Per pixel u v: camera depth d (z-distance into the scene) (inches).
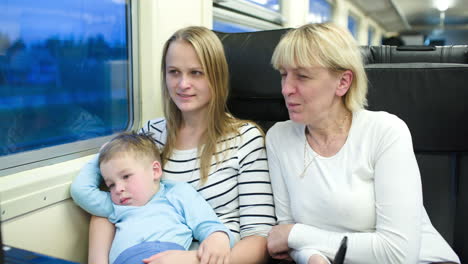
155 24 59.8
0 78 42.9
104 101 57.2
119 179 42.4
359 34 261.9
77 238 47.3
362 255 34.3
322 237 36.3
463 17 333.7
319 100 36.6
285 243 38.0
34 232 41.3
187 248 41.4
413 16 330.0
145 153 44.1
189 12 68.8
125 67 60.1
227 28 93.5
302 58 35.3
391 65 48.3
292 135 42.4
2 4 42.6
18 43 44.6
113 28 57.3
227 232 40.9
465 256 44.2
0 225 24.6
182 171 47.0
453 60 109.5
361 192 36.6
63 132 51.1
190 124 48.8
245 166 45.4
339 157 38.2
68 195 45.4
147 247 38.7
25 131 46.0
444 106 44.7
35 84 46.9
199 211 42.5
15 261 26.1
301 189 39.6
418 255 34.1
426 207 45.9
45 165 47.4
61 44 49.8
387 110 46.6
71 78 51.7
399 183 34.5
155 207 42.6
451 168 45.6
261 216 43.6
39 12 46.8
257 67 52.9
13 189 38.6
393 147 35.5
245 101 54.9
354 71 36.9
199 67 44.5
